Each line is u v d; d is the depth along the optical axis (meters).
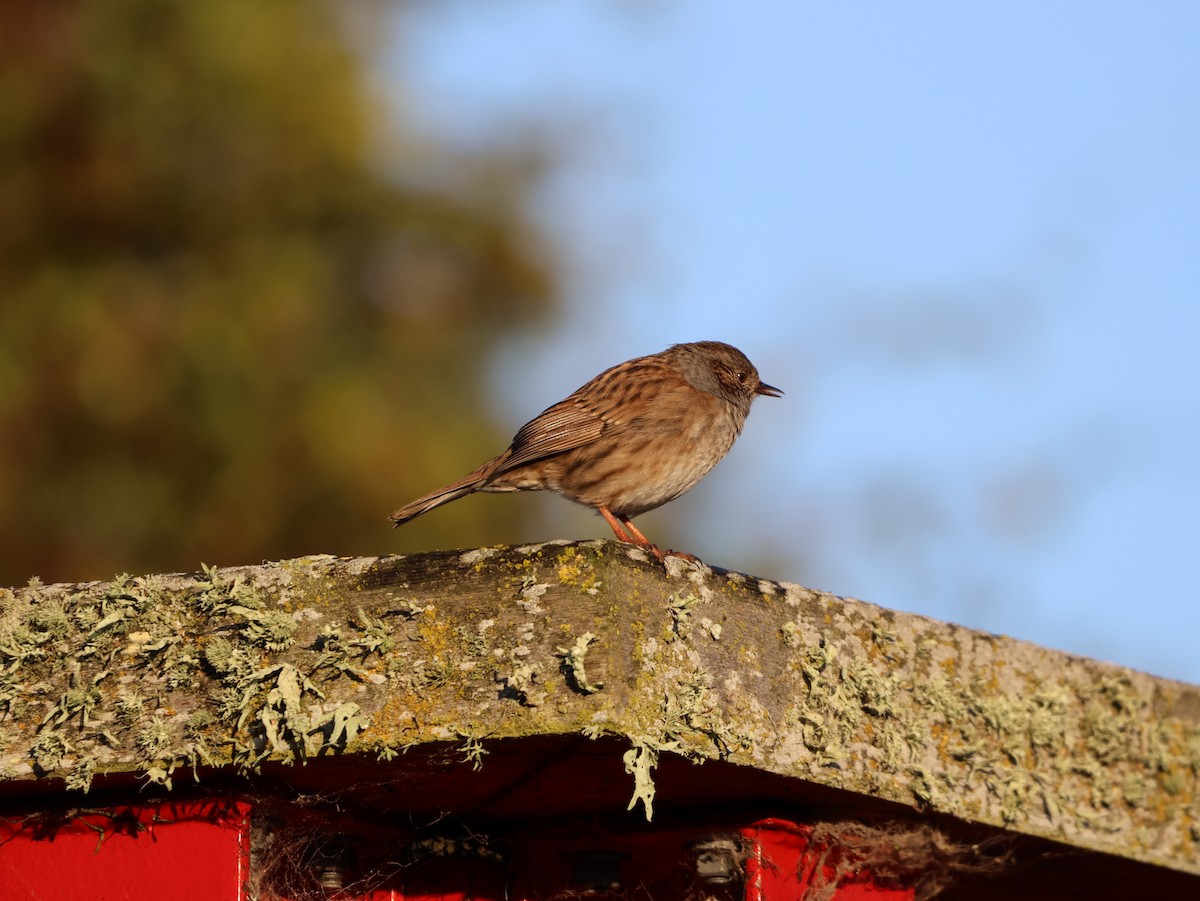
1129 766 10.20
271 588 8.42
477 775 8.72
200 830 8.59
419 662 8.06
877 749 8.99
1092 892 11.31
